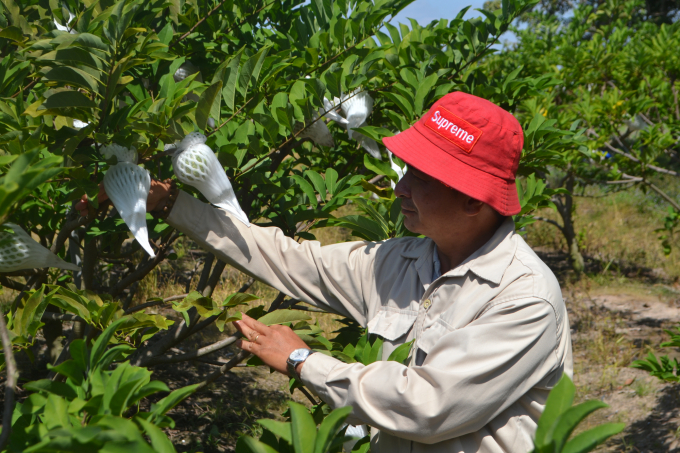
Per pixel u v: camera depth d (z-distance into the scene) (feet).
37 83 5.90
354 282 5.05
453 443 3.96
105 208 5.27
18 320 4.32
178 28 7.65
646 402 15.14
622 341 18.93
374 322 4.75
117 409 2.88
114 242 8.20
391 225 6.57
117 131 4.56
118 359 4.32
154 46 4.59
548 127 7.32
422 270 4.64
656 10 50.03
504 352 3.75
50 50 4.50
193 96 5.72
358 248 5.17
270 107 6.54
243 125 6.16
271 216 6.99
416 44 7.68
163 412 3.06
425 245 4.83
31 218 6.91
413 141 4.30
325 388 4.07
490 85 8.59
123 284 7.18
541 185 6.98
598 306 22.38
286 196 7.23
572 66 22.40
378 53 7.41
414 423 3.75
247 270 5.31
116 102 5.09
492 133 4.11
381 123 8.29
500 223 4.45
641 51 20.89
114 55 4.35
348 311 5.22
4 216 2.80
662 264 27.81
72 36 4.17
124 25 4.25
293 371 4.30
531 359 3.82
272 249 5.29
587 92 21.76
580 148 8.05
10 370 2.81
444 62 7.70
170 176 6.46
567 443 2.43
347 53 7.49
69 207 6.75
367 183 7.07
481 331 3.81
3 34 5.21
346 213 23.03
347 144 9.06
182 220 5.11
